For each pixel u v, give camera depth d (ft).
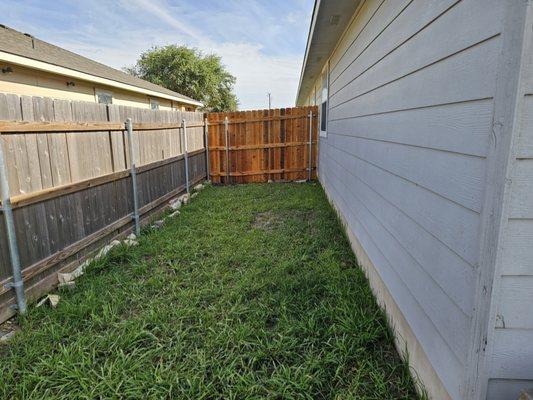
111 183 12.67
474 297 3.86
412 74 5.91
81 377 6.05
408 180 6.15
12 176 8.14
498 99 3.42
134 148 14.49
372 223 9.11
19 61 20.48
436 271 4.94
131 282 9.82
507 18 3.27
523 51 3.18
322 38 15.57
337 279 9.62
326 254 11.54
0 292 7.72
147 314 8.05
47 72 23.90
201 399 5.62
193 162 23.82
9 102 8.11
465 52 4.07
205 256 11.84
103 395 5.74
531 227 3.50
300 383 5.82
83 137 11.07
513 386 3.81
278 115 27.61
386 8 7.71
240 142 28.14
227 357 6.57
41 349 6.81
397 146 6.82
